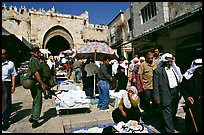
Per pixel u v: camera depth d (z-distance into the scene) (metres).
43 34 27.58
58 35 28.97
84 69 8.36
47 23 28.02
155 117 5.43
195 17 8.44
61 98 5.83
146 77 5.25
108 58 6.27
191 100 3.60
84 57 10.05
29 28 27.25
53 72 10.72
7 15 25.83
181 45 9.77
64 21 29.03
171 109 4.16
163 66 4.45
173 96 4.29
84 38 28.95
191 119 3.65
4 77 4.54
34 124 4.61
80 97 5.95
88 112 5.98
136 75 6.16
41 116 5.62
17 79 12.98
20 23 26.69
